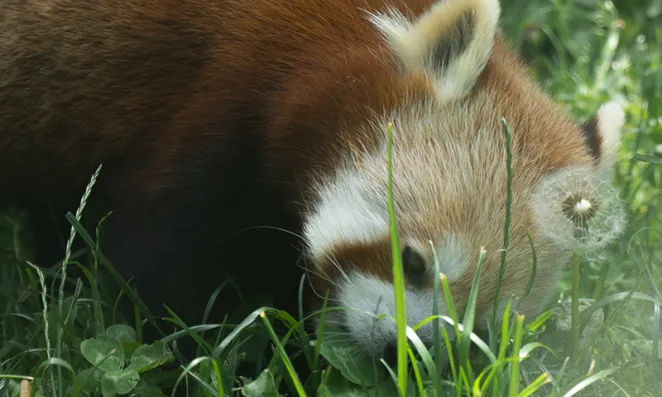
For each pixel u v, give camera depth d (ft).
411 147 26.45
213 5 28.86
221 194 27.96
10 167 31.71
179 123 28.58
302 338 26.32
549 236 26.53
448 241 25.27
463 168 26.12
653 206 38.55
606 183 28.48
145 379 26.14
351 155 26.73
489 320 25.66
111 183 30.25
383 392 24.99
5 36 30.63
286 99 27.61
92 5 29.84
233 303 29.40
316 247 26.76
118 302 29.45
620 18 50.34
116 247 29.37
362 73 27.32
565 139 28.25
